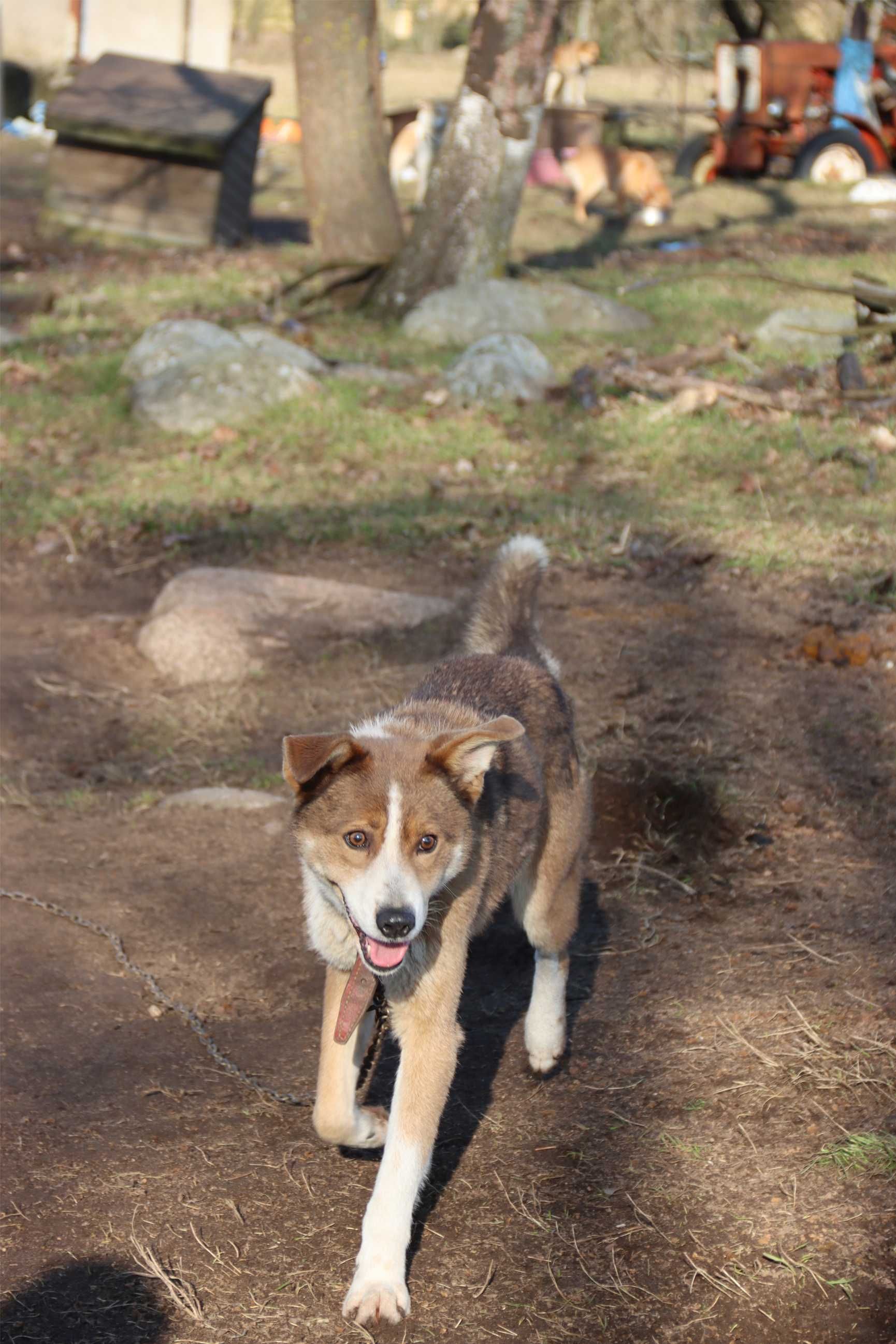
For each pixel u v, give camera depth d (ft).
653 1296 10.87
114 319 46.44
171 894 17.78
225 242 62.18
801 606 25.13
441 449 34.58
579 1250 11.42
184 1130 13.26
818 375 37.70
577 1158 12.55
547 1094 13.61
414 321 45.42
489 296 45.37
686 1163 12.28
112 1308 10.96
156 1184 12.45
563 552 28.19
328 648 24.49
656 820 18.81
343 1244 11.68
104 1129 13.24
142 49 96.58
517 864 12.98
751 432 34.78
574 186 69.92
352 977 11.35
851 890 16.84
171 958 16.43
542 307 45.57
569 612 25.45
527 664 14.62
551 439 35.22
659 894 17.37
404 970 11.32
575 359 41.45
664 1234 11.50
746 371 39.34
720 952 15.78
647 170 69.10
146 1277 11.31
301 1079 14.12
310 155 50.21
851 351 39.73
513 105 46.32
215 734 22.33
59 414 37.40
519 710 13.76
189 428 36.09
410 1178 11.09
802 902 16.72
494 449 34.53
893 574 25.64
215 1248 11.66
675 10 84.02
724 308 48.06
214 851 18.84
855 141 76.74
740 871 17.66
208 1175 12.59
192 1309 10.94
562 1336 10.58
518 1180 12.34
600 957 16.07
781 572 26.63
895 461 32.42
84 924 16.93
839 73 77.15
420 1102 11.28
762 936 16.05
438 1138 13.03
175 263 56.75
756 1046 13.78
